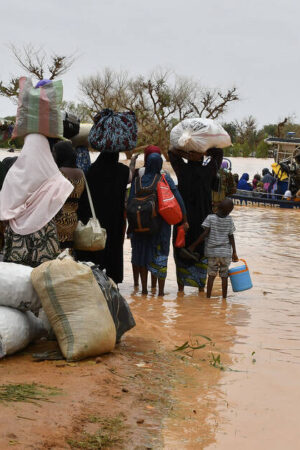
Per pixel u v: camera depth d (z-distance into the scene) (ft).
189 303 30.89
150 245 31.76
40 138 21.67
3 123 26.37
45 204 21.20
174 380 18.39
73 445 13.44
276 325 26.84
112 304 20.34
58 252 21.57
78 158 31.37
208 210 33.50
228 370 20.04
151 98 188.44
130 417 15.35
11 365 17.72
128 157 147.84
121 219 28.19
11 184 21.39
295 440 15.14
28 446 12.95
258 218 77.41
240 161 233.35
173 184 31.65
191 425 15.47
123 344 21.33
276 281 37.24
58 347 19.52
